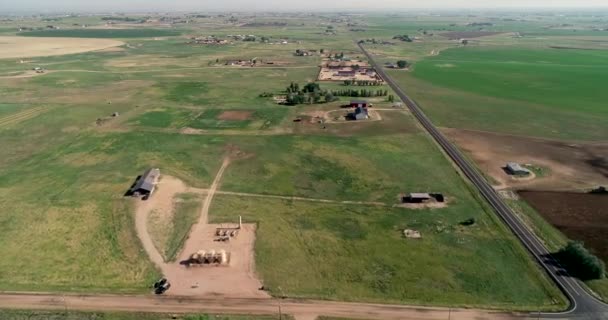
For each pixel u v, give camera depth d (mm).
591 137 113125
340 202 79438
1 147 108062
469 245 65750
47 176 91000
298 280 57969
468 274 59156
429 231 69625
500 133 117125
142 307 53031
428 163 96562
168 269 60344
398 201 79562
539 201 79250
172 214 75000
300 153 102812
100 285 57188
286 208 77250
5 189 84812
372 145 107750
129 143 110375
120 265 61375
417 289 56250
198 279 58156
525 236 68125
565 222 72125
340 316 51438
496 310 52406
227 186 85938
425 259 62469
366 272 59656
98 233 69438
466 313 51938
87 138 114438
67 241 67312
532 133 116875
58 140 113188
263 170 93438
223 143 110062
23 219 73688
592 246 65250
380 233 69188
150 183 84000
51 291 55969
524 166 94750
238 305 53312
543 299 54344
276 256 63156
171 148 106750
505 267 60562
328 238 67750
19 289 56250
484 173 91188
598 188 83250
